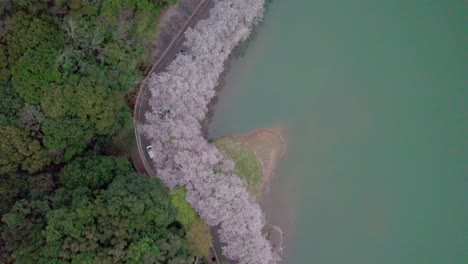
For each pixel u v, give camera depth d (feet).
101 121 143.95
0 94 134.31
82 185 142.20
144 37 162.09
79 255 128.16
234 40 178.60
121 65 153.58
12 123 135.33
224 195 163.63
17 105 135.64
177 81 165.58
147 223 141.49
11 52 134.00
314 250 182.19
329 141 188.24
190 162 161.99
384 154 189.37
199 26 173.27
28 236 130.31
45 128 137.69
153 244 138.92
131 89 161.48
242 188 167.02
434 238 185.68
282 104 188.96
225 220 163.73
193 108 170.19
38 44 135.64
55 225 129.80
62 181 142.41
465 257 184.55
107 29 149.69
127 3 152.05
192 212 157.89
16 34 133.59
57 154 143.84
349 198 186.09
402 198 187.42
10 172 138.51
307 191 184.96
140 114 169.48
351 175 187.42
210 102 184.03
